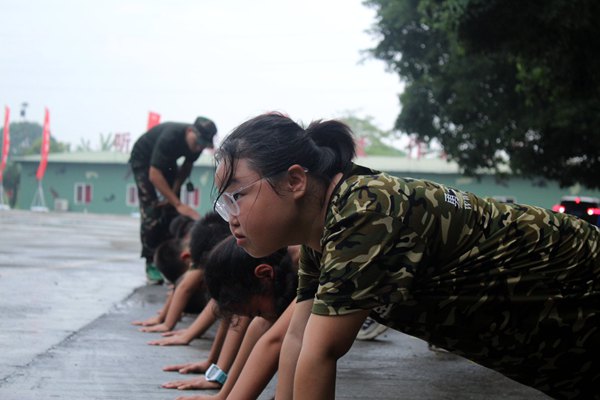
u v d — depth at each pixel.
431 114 20.56
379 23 20.52
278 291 2.76
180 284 5.01
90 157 44.06
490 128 18.00
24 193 44.00
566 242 2.12
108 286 7.43
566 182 18.64
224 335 3.79
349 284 1.91
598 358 2.19
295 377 1.98
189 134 7.51
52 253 11.09
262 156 2.00
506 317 2.12
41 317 5.33
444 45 19.47
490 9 8.61
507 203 2.19
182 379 3.66
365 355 4.60
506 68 17.34
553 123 15.66
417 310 2.09
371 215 1.92
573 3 8.42
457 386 3.80
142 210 7.71
